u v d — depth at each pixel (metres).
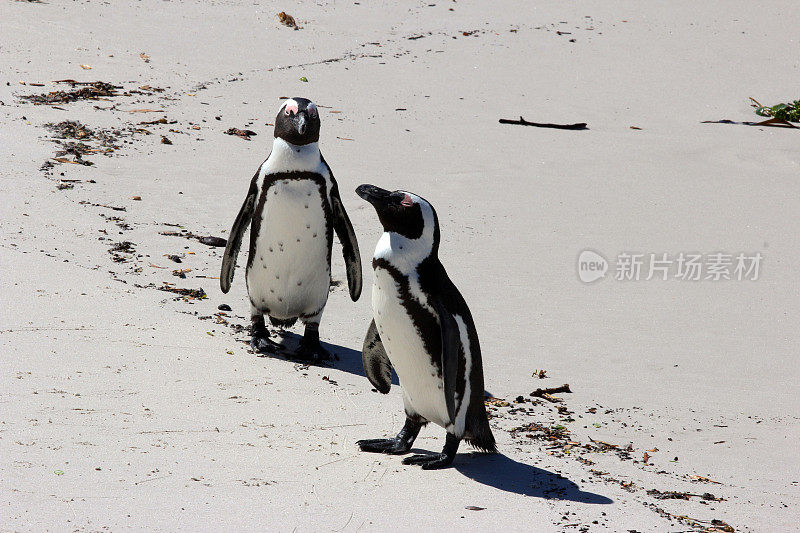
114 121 56.62
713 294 40.44
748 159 60.88
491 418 27.50
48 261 34.62
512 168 57.03
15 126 52.38
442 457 22.91
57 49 69.19
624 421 28.03
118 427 22.12
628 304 39.03
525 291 39.69
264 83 69.81
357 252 33.03
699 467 24.56
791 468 24.86
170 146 54.00
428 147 59.97
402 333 22.31
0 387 23.45
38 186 43.69
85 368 25.83
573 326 36.38
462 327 22.20
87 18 78.00
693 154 61.97
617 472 23.62
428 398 22.98
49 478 18.64
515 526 19.11
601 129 67.19
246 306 35.69
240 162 53.00
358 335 34.94
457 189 52.62
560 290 40.09
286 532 17.56
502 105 71.25
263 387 27.25
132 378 25.80
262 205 30.88
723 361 33.72
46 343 27.09
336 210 32.09
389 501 19.95
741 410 29.45
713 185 55.69
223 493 19.06
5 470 18.70
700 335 36.12
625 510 20.58
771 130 68.38
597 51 86.94
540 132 65.31
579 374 31.98
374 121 64.38
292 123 30.08
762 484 23.50
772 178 57.38
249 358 29.97
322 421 25.14
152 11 83.62
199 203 46.00
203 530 17.17
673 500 21.72
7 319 28.42
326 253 31.64
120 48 72.19
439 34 88.75
